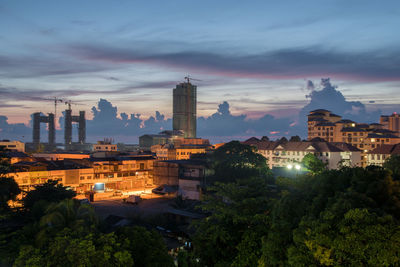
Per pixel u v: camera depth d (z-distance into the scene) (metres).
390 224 19.72
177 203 78.75
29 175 84.44
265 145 131.12
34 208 53.88
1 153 71.56
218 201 39.09
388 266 18.78
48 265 26.55
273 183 89.75
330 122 159.00
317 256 20.98
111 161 108.56
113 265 27.03
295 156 118.69
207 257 32.88
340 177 29.05
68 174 93.88
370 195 25.00
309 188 32.34
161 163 106.38
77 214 43.25
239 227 32.88
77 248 26.77
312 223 22.25
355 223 20.41
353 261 19.73
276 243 24.83
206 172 95.19
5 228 47.06
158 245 32.22
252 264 28.52
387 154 109.19
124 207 81.81
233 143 102.00
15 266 27.86
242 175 91.25
